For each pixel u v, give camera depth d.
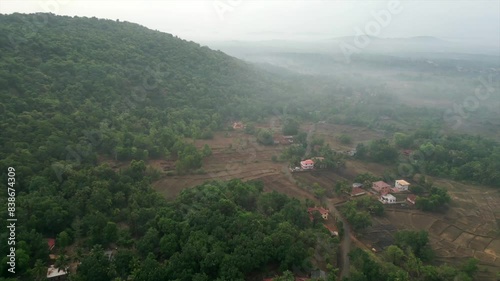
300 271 67.62
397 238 80.56
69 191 83.25
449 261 76.88
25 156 88.50
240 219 76.25
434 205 96.94
